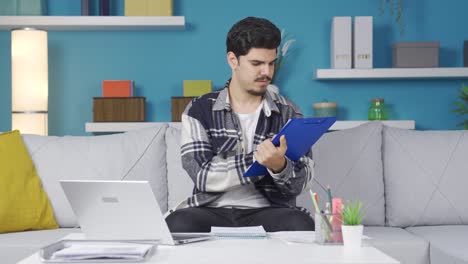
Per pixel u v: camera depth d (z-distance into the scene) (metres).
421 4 4.45
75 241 1.72
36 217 2.83
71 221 2.91
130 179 2.95
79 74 4.41
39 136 3.04
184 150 2.34
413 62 4.23
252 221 2.18
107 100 4.20
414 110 4.45
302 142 2.02
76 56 4.41
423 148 3.02
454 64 4.46
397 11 4.41
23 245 2.51
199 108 2.40
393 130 3.09
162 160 3.01
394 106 4.44
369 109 4.33
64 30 4.39
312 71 4.42
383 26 4.44
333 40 4.22
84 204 1.75
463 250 2.38
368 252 1.61
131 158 2.98
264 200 2.30
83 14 4.23
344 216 1.68
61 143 3.01
